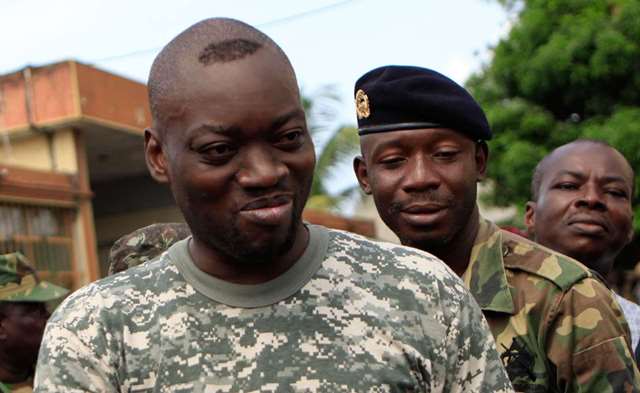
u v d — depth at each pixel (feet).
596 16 33.35
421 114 7.83
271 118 4.79
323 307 5.10
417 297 5.21
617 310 7.51
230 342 4.99
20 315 12.37
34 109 37.76
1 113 38.29
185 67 4.90
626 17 32.65
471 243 8.16
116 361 5.00
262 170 4.78
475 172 8.16
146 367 4.97
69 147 38.04
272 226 4.87
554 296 7.40
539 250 7.84
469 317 5.33
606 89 33.60
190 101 4.83
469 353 5.25
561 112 35.06
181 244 5.45
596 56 32.73
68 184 36.99
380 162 8.09
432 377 5.09
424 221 7.91
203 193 4.88
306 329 5.03
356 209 69.92
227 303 5.08
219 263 5.13
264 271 5.12
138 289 5.22
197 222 5.00
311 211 46.80
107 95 38.68
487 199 35.78
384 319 5.09
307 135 5.05
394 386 4.92
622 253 31.17
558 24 34.55
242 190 4.85
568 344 7.25
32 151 38.63
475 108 8.02
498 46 35.83
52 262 35.37
